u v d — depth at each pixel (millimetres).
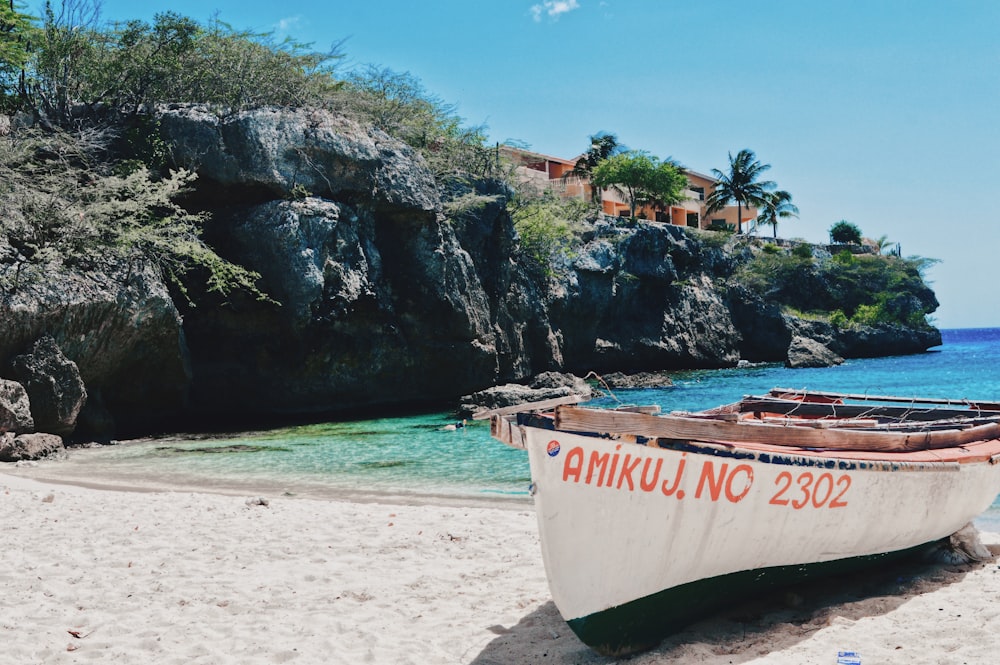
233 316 26188
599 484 5492
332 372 27641
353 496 12984
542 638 6125
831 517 6258
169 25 26094
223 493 13195
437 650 5883
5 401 17828
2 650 5836
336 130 26156
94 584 7406
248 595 7141
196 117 24938
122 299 21094
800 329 58125
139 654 5828
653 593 5738
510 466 16375
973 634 5605
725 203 71062
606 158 59156
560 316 39906
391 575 7762
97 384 21797
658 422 5523
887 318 64688
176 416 25594
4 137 21922
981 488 7688
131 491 13367
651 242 47594
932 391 36781
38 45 25188
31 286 18969
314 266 25219
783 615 6414
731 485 5707
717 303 53188
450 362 30281
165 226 23391
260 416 27234
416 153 28719
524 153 42719
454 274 29391
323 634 6234
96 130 24750
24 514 10289
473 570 7902
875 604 6492
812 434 6453
